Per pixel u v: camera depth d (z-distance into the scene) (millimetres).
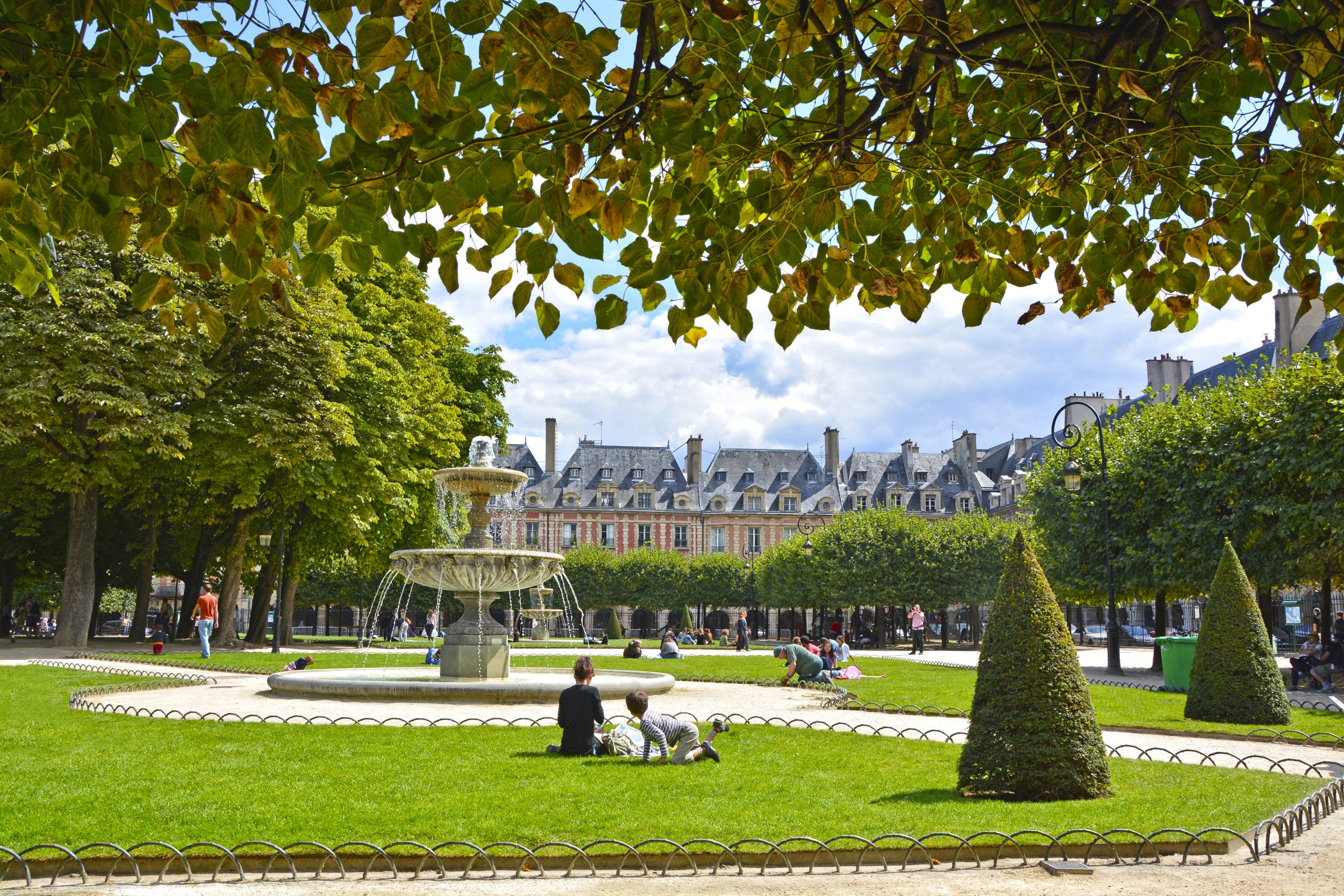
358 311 31469
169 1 3990
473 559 15750
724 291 4762
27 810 6883
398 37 3803
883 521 53156
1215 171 4941
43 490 28047
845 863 6121
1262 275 5133
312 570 57188
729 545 85625
